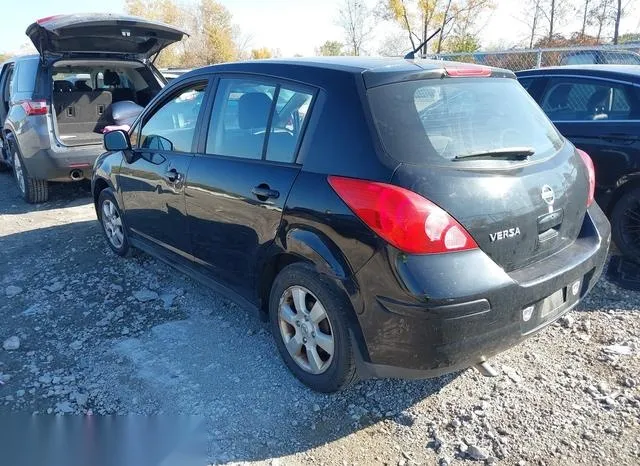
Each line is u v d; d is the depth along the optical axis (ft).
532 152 9.36
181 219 12.62
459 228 8.11
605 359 10.83
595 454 8.43
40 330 12.57
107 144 14.17
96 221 21.04
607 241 10.85
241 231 10.72
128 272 15.78
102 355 11.48
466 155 8.74
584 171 10.84
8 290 14.69
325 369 9.60
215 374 10.73
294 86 10.07
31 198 23.98
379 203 8.12
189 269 13.08
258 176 10.23
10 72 27.04
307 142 9.49
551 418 9.24
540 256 9.37
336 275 8.73
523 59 48.73
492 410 9.49
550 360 10.92
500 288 8.20
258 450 8.79
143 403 9.95
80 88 25.64
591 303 13.19
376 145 8.53
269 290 10.94
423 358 8.16
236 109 11.23
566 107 16.98
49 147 21.97
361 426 9.25
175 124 13.23
